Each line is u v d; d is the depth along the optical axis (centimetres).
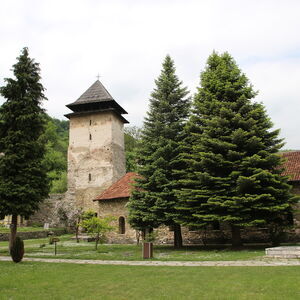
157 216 2102
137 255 1703
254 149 1897
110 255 1712
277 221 1966
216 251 1797
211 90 2117
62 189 5141
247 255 1496
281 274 977
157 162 2159
